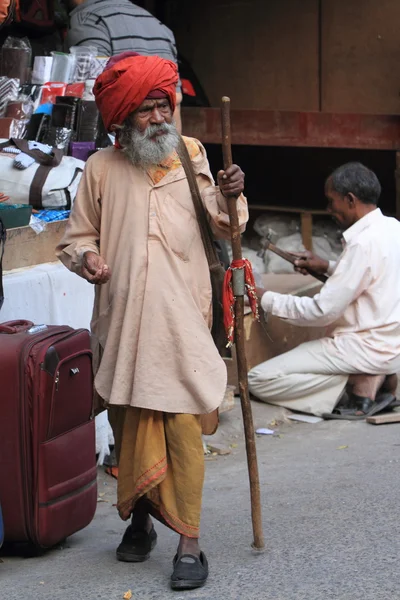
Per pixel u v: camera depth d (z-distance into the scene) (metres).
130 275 3.82
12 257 5.55
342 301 6.66
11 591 3.88
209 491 5.38
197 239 3.92
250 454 4.07
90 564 4.18
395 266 6.77
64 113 6.73
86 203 4.01
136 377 3.78
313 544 4.26
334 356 6.82
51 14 7.61
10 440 4.21
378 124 9.88
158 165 3.87
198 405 3.82
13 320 4.93
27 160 6.10
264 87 10.70
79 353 4.36
